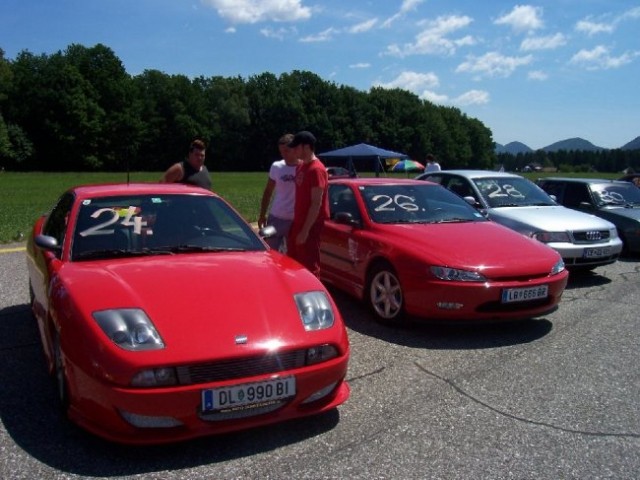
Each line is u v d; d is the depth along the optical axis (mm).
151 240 4156
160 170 85812
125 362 2904
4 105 72062
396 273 5406
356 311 6121
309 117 98375
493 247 5453
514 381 4168
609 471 2963
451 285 5012
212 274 3623
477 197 8531
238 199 23922
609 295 6965
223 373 3016
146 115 84125
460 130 117062
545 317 5953
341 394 3490
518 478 2889
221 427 3029
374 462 3018
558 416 3600
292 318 3334
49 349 3775
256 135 98250
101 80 77750
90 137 74562
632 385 4117
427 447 3186
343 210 6617
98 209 4344
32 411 3559
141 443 2928
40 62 76312
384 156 29453
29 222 14195
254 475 2877
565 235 7520
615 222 9695
